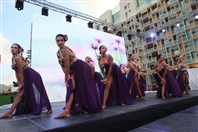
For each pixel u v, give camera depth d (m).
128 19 22.59
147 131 1.63
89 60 3.87
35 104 2.56
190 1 15.82
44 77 6.70
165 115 2.37
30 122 1.81
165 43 17.70
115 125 1.72
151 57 19.25
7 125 1.71
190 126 1.62
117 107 2.57
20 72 2.58
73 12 7.58
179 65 4.64
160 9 18.70
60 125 1.47
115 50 9.83
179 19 10.54
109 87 2.88
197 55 14.92
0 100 8.59
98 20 8.72
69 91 2.11
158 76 3.91
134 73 3.81
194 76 8.89
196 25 15.02
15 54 2.65
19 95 2.59
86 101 2.15
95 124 1.57
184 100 2.98
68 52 2.13
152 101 3.05
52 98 6.76
